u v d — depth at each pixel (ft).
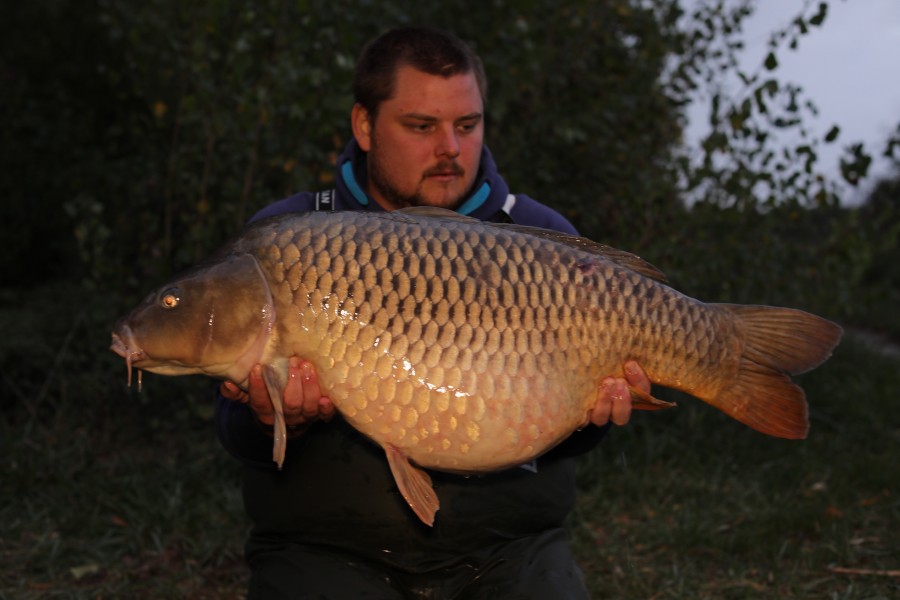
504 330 6.36
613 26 19.90
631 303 6.60
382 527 7.62
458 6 18.62
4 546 12.35
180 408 17.21
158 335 6.47
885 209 18.44
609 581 11.78
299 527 7.76
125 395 17.48
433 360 6.30
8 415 17.57
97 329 19.27
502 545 7.76
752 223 18.17
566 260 6.57
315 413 6.68
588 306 6.51
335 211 6.66
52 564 11.87
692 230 18.19
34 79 33.65
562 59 19.04
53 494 13.79
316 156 16.12
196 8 16.40
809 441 17.39
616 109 19.03
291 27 16.52
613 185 19.11
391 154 8.09
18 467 14.38
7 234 32.71
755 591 11.31
